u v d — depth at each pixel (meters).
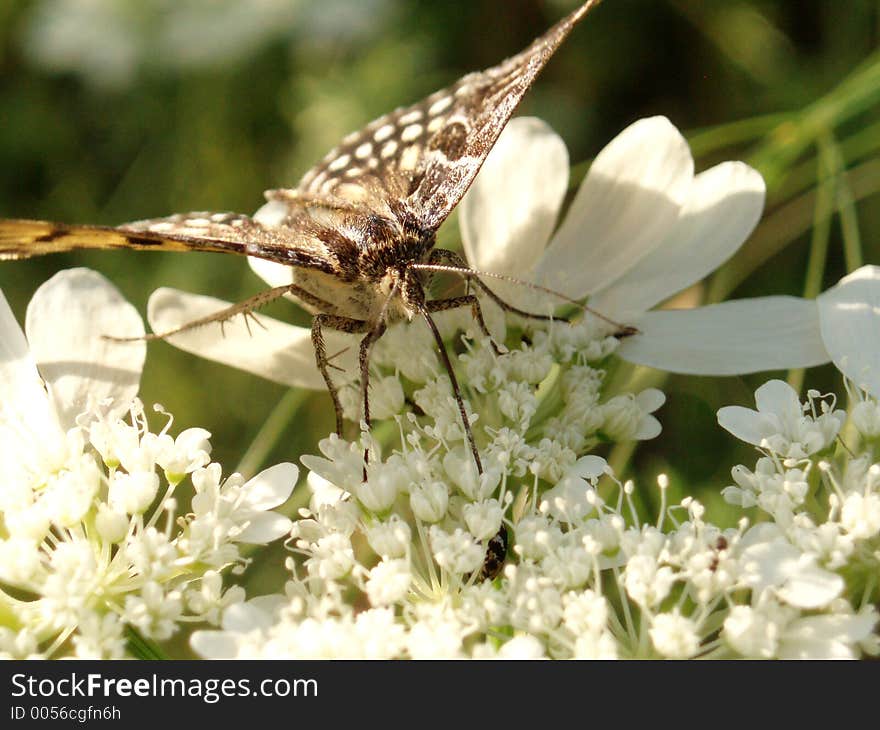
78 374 0.18
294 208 0.18
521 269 0.19
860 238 0.21
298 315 0.21
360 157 0.19
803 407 0.17
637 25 0.22
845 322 0.18
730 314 0.18
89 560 0.17
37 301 0.18
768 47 0.22
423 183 0.18
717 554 0.17
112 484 0.17
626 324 0.18
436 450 0.18
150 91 0.22
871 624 0.17
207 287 0.21
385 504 0.17
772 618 0.17
